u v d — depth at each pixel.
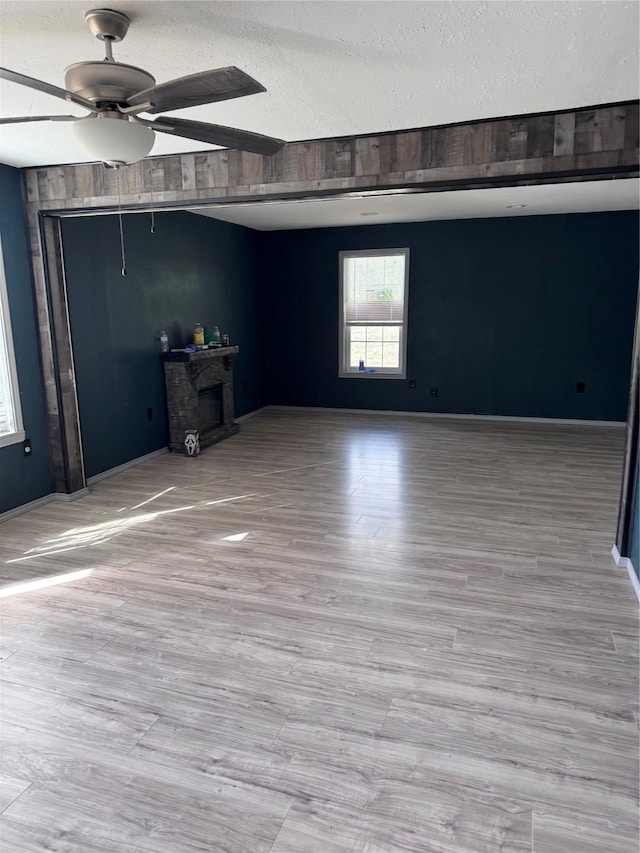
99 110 2.06
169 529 3.98
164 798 1.83
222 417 6.71
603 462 5.54
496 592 3.08
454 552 3.57
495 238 7.15
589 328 7.05
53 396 4.46
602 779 1.88
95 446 5.06
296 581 3.22
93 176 4.01
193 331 6.49
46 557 3.56
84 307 4.85
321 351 8.12
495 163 3.15
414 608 2.93
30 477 4.40
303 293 8.04
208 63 2.38
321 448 6.15
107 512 4.32
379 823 1.73
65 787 1.88
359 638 2.68
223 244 7.09
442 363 7.66
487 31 2.11
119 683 2.39
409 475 5.17
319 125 3.20
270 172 3.61
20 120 2.09
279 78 2.54
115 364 5.26
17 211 4.18
